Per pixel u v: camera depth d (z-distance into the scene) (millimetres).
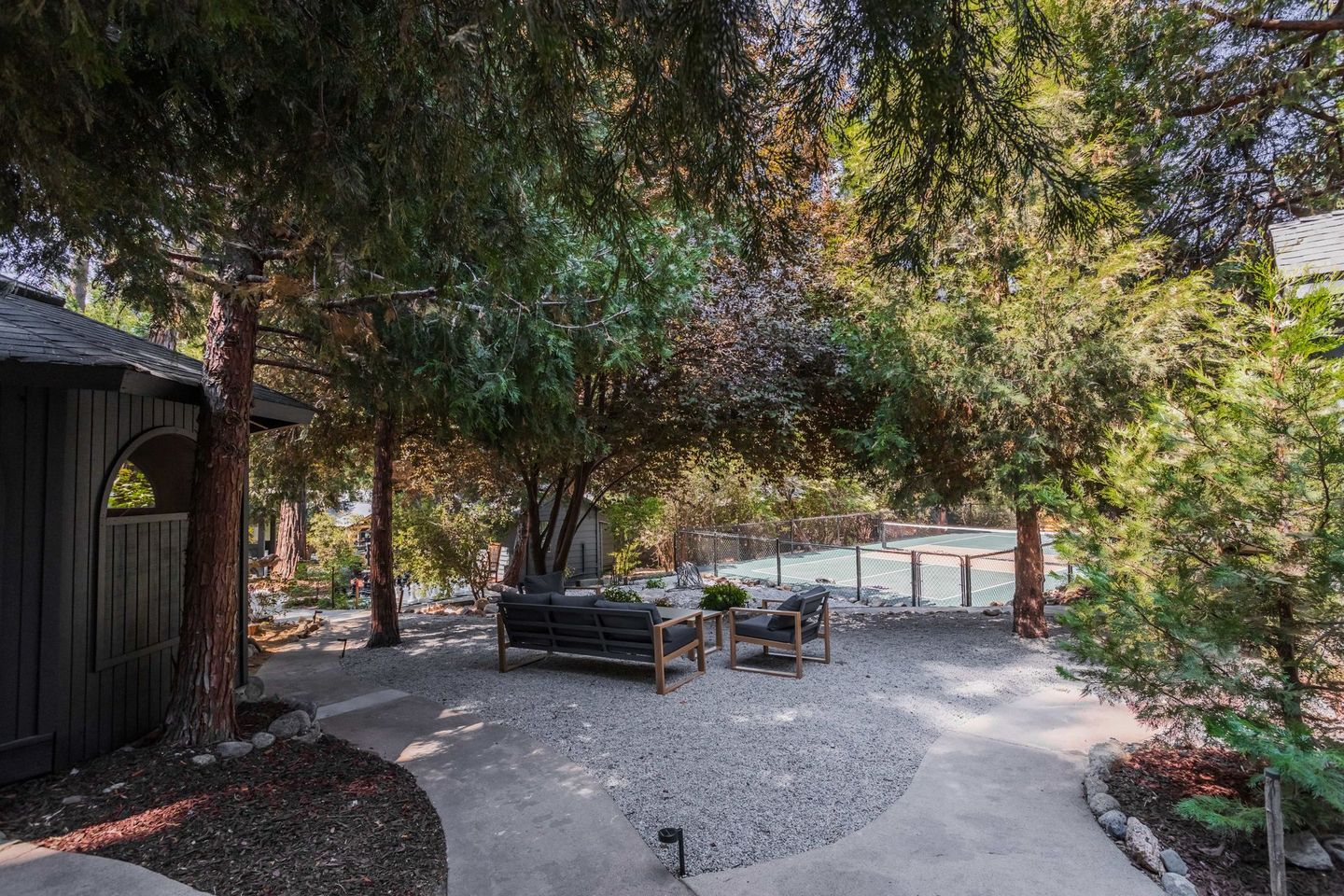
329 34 2523
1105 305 7379
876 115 2588
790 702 6605
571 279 7312
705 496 19578
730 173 2586
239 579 6840
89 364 4391
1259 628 3828
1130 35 8094
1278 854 3234
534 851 3797
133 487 9727
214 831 3967
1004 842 3869
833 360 9617
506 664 8188
